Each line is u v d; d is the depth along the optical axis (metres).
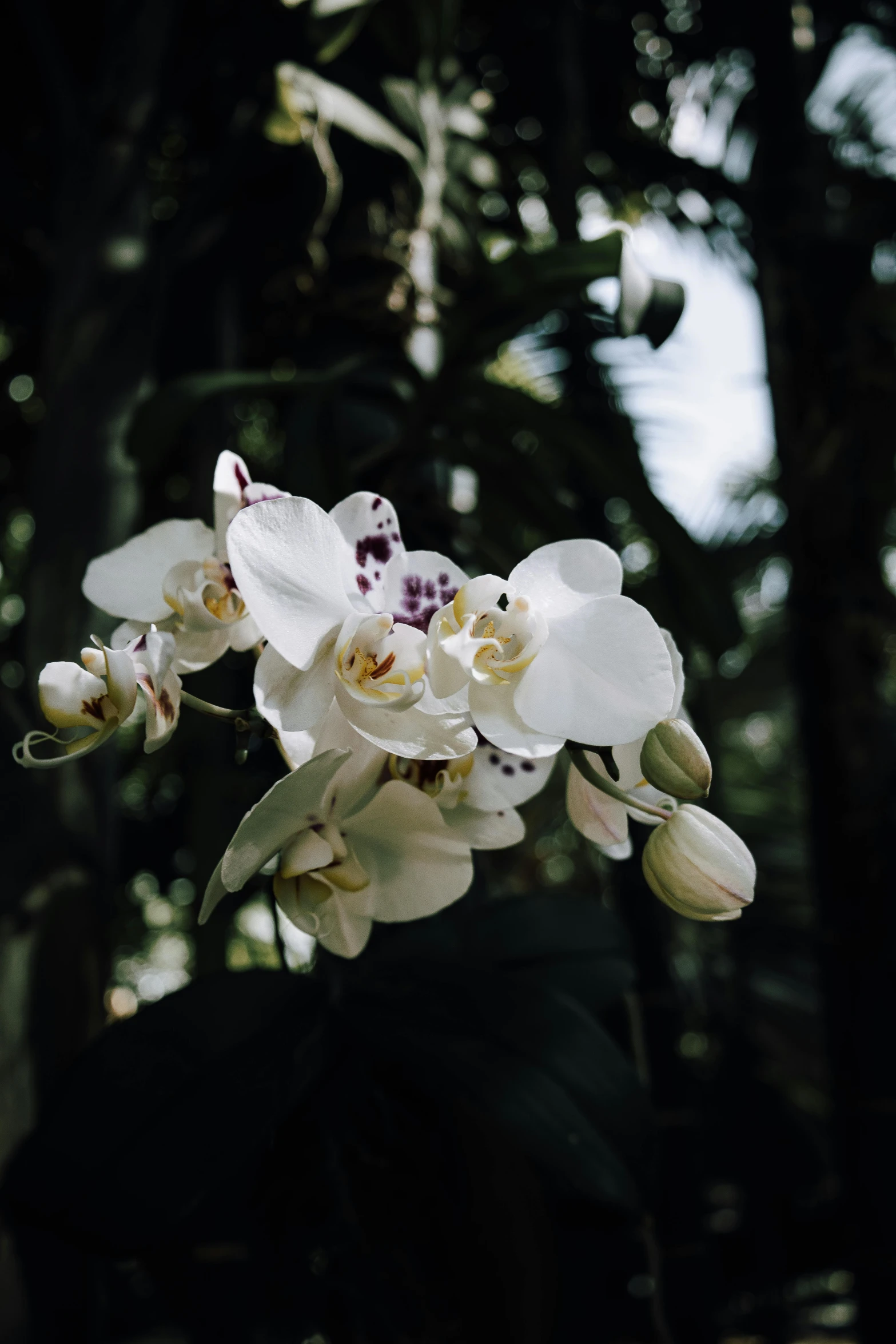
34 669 0.69
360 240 0.69
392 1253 0.50
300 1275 0.49
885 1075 0.82
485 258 0.58
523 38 1.16
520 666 0.34
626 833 0.39
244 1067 0.47
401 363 0.65
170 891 1.53
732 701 1.96
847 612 0.88
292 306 0.74
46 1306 0.56
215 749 0.82
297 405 0.62
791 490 0.92
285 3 0.62
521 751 0.34
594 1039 0.49
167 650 0.34
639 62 1.26
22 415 1.42
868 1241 0.81
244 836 0.34
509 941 0.57
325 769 0.33
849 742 0.87
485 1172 0.52
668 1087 1.00
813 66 1.15
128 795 1.50
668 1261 0.92
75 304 0.80
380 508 0.36
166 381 1.13
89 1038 0.62
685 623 0.71
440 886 0.38
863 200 1.00
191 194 0.85
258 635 0.39
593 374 1.10
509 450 0.69
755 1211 1.25
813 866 0.90
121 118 0.86
